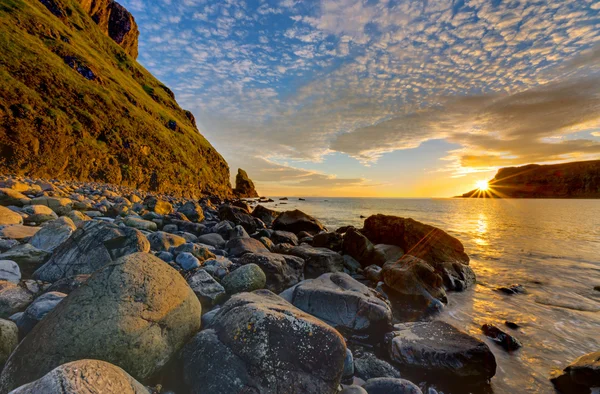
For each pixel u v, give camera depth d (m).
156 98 80.31
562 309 7.83
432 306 7.77
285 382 2.95
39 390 1.92
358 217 35.59
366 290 6.60
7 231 6.14
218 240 10.40
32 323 3.26
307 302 5.91
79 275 4.47
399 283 8.32
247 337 3.16
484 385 4.55
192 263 6.73
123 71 73.62
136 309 3.04
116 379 2.30
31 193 13.69
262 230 13.95
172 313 3.32
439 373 4.56
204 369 3.00
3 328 2.94
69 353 2.66
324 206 66.06
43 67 35.75
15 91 28.95
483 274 11.48
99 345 2.73
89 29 70.00
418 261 8.91
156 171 46.97
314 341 3.22
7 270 4.45
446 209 64.81
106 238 5.43
